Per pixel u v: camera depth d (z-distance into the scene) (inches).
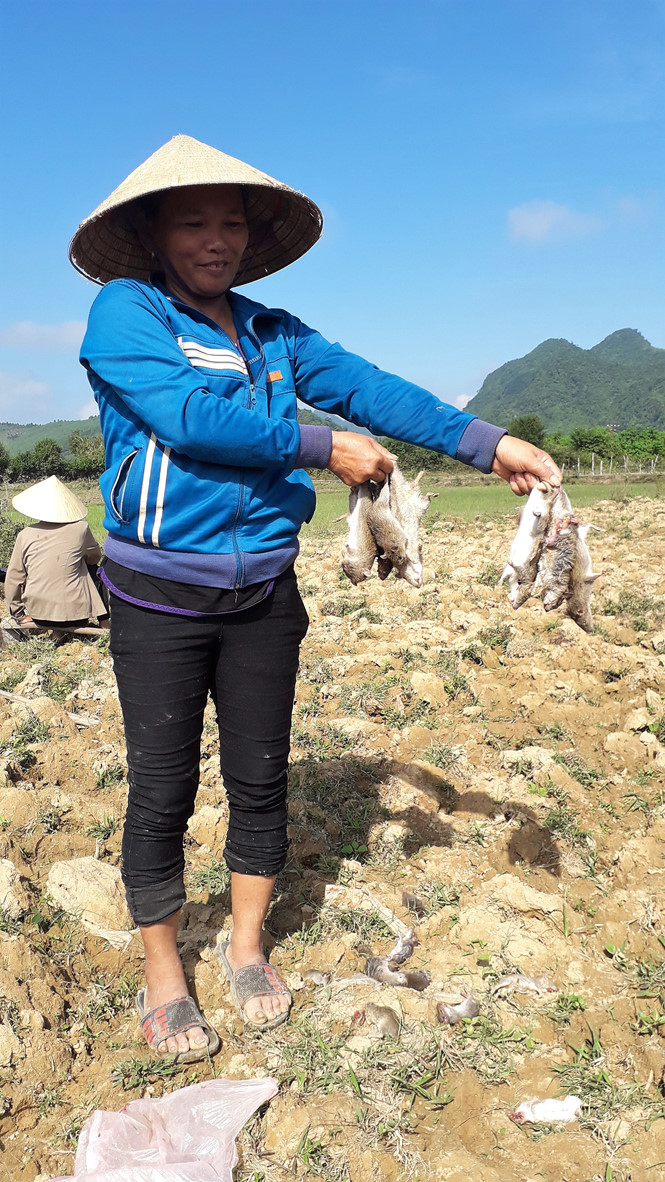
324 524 715.4
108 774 175.3
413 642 260.1
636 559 440.5
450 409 105.2
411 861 142.3
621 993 109.7
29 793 153.3
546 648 254.2
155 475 90.4
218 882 134.2
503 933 117.6
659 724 189.5
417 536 102.2
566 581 106.6
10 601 286.5
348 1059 98.3
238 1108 91.2
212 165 89.4
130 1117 89.4
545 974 112.3
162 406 86.1
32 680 231.9
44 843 142.9
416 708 208.4
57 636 285.9
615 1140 87.9
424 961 116.3
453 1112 92.4
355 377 107.2
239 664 100.3
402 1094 94.1
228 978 110.5
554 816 150.3
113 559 96.5
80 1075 99.4
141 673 97.0
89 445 3700.8
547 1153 87.1
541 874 136.7
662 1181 83.6
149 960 104.8
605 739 186.9
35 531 278.8
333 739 185.6
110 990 113.8
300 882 135.3
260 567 95.8
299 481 101.4
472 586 357.7
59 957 116.3
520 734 194.5
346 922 123.6
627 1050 100.1
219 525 92.7
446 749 180.9
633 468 2156.7
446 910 125.1
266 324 104.1
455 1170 83.7
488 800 160.6
